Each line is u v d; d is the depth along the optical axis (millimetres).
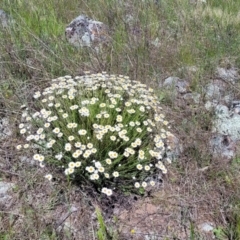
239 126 1096
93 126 846
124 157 878
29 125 948
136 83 1157
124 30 1452
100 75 1052
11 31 1326
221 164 952
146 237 780
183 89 1260
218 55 1454
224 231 803
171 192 889
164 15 1675
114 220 800
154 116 973
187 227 806
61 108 930
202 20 1714
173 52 1399
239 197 855
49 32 1442
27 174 861
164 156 959
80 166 836
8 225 754
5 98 1065
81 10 1646
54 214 798
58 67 1193
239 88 1284
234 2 2084
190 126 1062
